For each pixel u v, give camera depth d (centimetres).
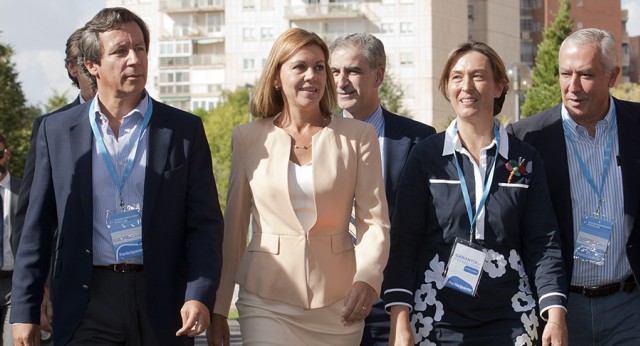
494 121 625
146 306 571
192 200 587
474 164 611
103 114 585
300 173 602
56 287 571
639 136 677
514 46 11225
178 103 10725
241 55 10131
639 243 664
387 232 604
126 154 580
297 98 601
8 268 902
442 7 9725
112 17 579
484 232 602
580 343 676
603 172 671
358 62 714
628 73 14712
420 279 613
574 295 674
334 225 604
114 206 574
